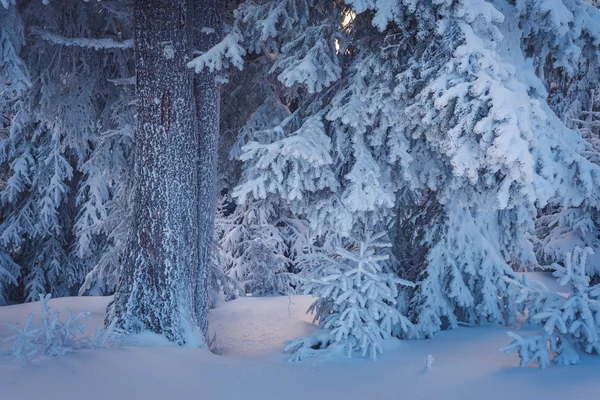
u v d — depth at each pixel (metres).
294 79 5.82
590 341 4.56
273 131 6.53
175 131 6.21
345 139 6.31
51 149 13.34
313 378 4.84
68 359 4.61
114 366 4.63
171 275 6.07
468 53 4.67
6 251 14.27
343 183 6.43
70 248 14.41
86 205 13.23
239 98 9.36
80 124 8.74
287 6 6.32
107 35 8.61
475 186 6.07
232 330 8.84
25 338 4.54
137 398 3.99
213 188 7.07
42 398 3.76
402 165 6.00
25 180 13.56
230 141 9.41
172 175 6.17
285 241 14.71
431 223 7.20
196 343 6.04
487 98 4.47
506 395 4.00
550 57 6.66
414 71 5.37
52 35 6.76
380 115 6.04
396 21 5.29
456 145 4.75
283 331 8.47
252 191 6.45
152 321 5.97
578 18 5.81
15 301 14.57
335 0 6.51
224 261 11.57
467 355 5.42
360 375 4.92
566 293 12.48
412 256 7.55
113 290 14.45
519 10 5.57
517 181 4.83
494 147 4.30
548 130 5.38
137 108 6.31
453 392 4.21
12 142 13.66
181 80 6.28
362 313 5.82
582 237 14.95
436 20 5.21
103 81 8.90
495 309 6.83
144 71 6.19
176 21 6.19
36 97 8.22
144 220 6.12
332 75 5.96
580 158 5.34
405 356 5.54
